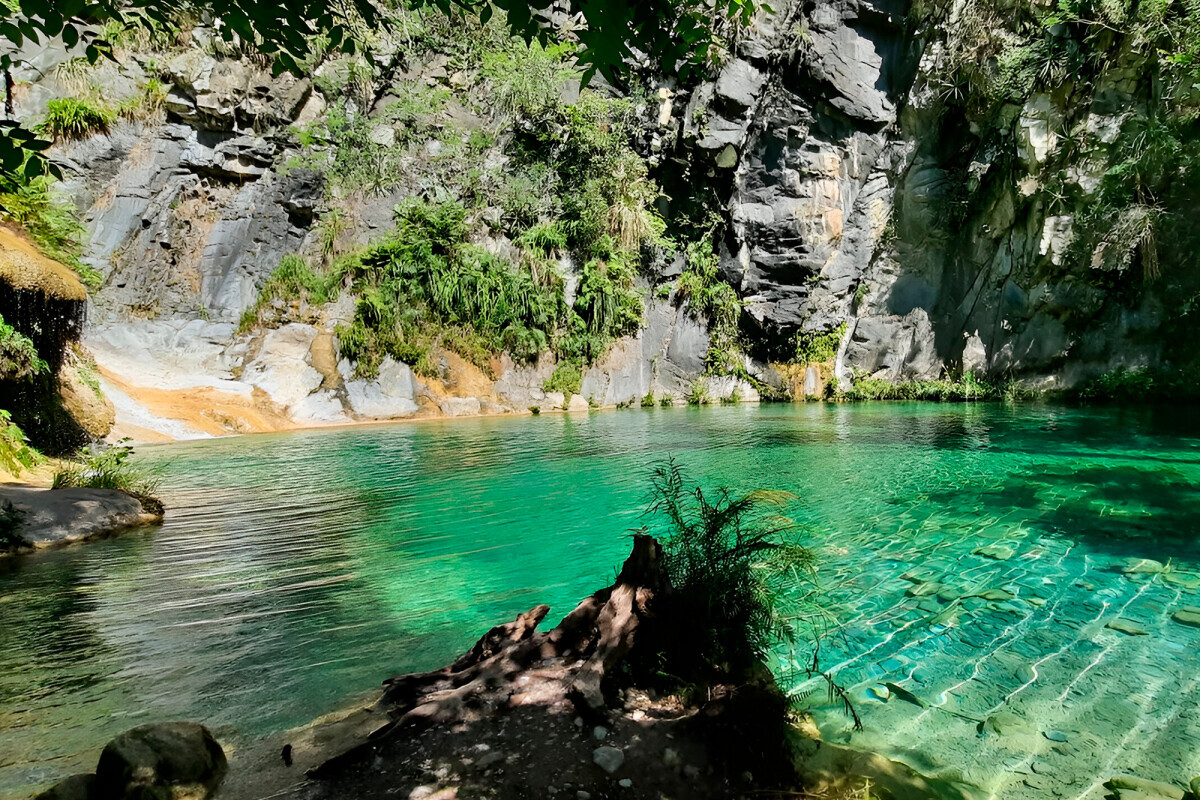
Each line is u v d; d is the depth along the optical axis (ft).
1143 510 22.34
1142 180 58.49
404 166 65.92
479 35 69.15
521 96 67.87
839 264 74.74
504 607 14.57
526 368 67.56
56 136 50.47
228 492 26.78
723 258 76.43
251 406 50.03
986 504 23.61
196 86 54.39
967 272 72.74
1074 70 59.16
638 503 24.56
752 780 7.73
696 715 8.55
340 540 19.94
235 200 57.52
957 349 73.46
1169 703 10.15
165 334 51.80
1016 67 61.05
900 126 72.23
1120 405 58.75
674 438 42.60
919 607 14.20
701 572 10.68
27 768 8.27
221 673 11.18
